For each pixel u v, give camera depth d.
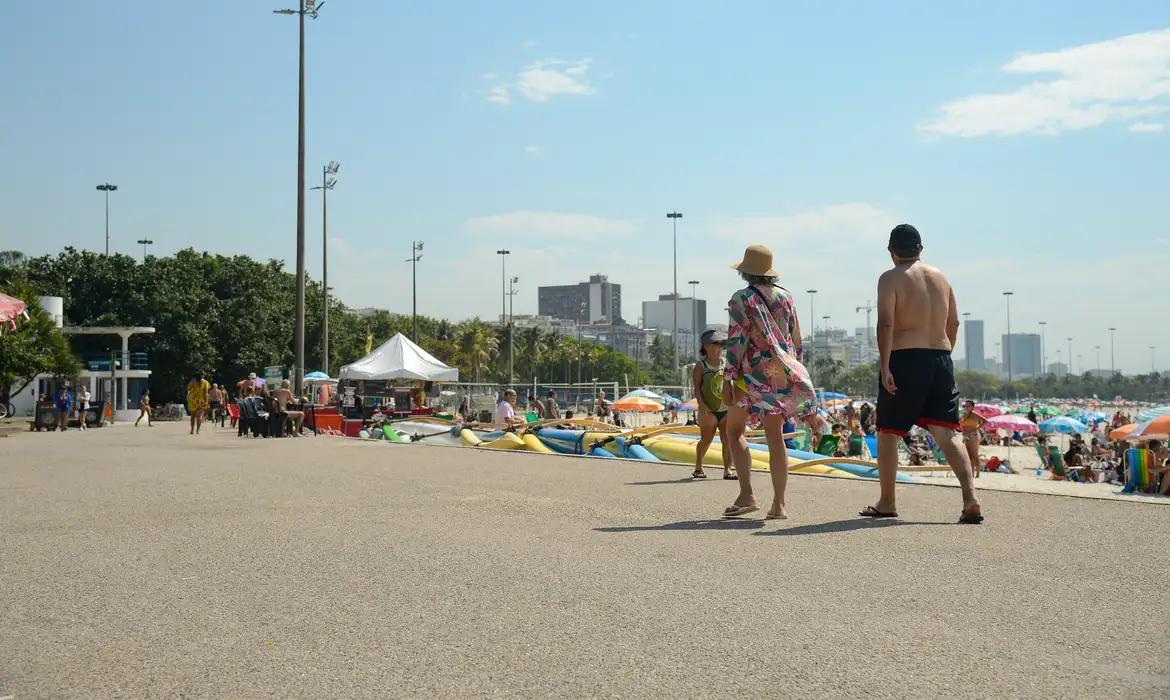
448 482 9.85
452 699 3.04
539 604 4.23
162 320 63.75
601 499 8.17
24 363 34.31
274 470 11.60
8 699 3.10
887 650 3.52
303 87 33.41
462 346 115.19
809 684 3.15
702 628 3.82
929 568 4.95
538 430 17.41
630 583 4.63
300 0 33.50
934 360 6.71
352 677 3.27
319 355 74.56
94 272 64.00
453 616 4.05
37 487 9.50
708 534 6.09
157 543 5.93
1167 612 4.05
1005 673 3.25
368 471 11.36
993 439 46.88
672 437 15.86
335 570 5.02
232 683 3.23
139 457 14.41
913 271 6.83
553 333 140.38
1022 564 5.04
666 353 197.88
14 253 76.94
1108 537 5.86
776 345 6.95
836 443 20.67
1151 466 11.33
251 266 70.56
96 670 3.38
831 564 5.06
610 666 3.36
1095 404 168.50
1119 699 3.00
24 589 4.65
